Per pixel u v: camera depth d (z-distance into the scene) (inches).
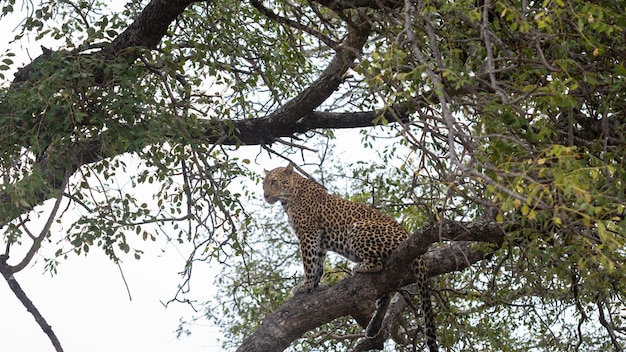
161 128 448.1
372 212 571.2
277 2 562.3
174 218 466.3
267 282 662.5
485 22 309.7
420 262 522.6
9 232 420.8
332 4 426.6
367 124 587.2
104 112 446.9
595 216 291.0
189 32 527.8
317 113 585.9
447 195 303.0
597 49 304.8
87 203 471.8
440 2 355.6
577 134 368.2
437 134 345.7
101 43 476.1
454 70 330.3
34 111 446.6
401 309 585.3
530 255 404.5
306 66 586.6
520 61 318.7
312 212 580.7
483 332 572.4
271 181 599.2
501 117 312.7
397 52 313.3
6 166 437.1
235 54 515.8
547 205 271.1
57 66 455.8
